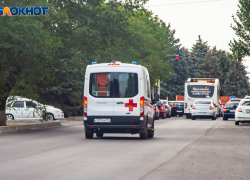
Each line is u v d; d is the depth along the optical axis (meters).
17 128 51.91
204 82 99.00
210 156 25.66
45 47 49.47
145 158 24.47
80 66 85.56
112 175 18.77
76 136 41.72
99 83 37.31
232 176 18.78
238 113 65.56
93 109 37.19
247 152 28.09
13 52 47.25
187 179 17.92
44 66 50.75
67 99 92.81
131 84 37.09
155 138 39.25
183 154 26.48
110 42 65.38
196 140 37.03
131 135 43.50
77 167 21.03
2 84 51.19
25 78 51.12
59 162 22.80
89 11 61.56
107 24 63.28
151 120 41.06
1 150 28.64
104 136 41.94
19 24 45.91
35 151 28.02
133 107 36.88
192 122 75.81
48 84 56.66
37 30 47.41
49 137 40.38
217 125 64.88
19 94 58.66
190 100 99.00
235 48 67.88
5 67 48.12
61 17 57.81
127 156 25.34
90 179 17.81
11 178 18.08
